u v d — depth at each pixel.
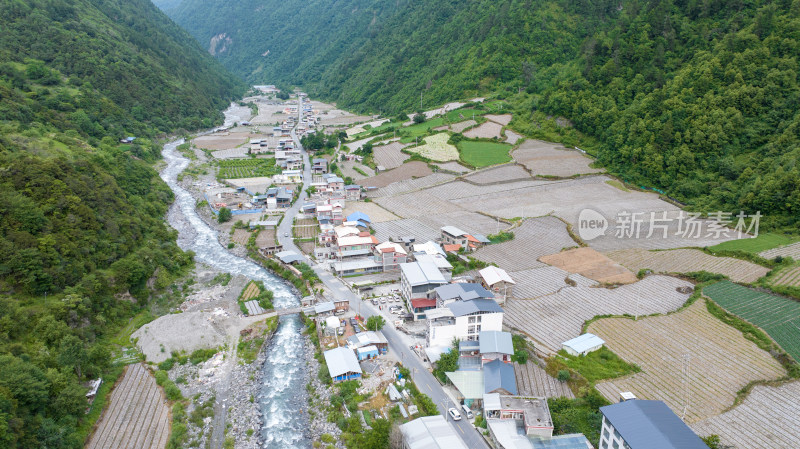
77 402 59.91
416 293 87.94
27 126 139.00
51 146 124.00
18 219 82.00
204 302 94.69
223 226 137.75
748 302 83.19
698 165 139.00
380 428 57.06
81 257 86.50
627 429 49.78
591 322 80.56
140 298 91.31
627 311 83.62
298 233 130.25
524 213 134.88
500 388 64.31
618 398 62.59
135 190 140.25
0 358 57.47
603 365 69.69
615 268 100.19
